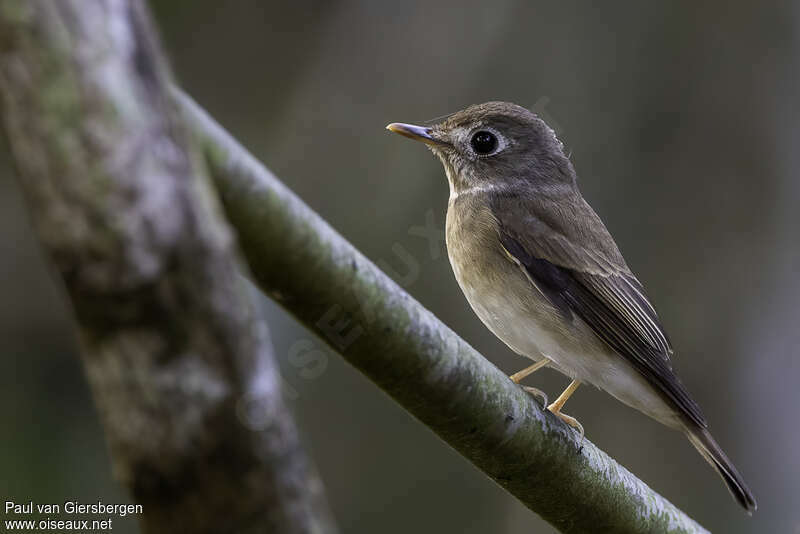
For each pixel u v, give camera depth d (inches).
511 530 482.9
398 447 488.4
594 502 264.8
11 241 450.6
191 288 135.4
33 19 130.1
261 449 139.3
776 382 478.6
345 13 524.1
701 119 483.2
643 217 476.7
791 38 487.8
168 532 141.9
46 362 434.6
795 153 482.9
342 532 474.3
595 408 485.1
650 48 482.6
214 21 543.2
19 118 131.5
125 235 132.1
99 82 131.4
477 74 485.4
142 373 136.4
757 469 476.4
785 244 480.4
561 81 479.5
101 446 418.9
